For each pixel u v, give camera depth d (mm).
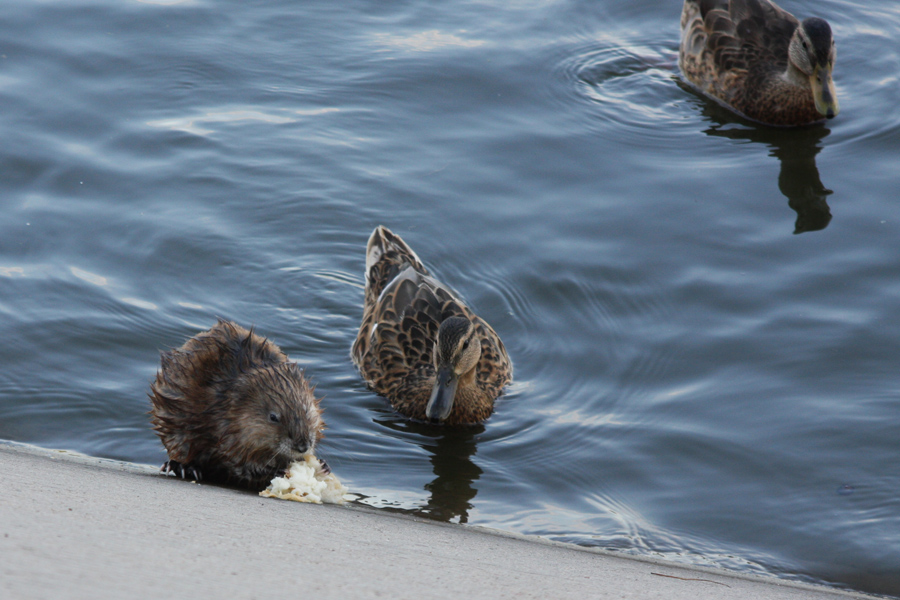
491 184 14992
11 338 11547
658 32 19781
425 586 4953
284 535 5762
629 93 17891
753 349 11789
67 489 6035
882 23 20047
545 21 19484
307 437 8656
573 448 10570
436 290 13047
